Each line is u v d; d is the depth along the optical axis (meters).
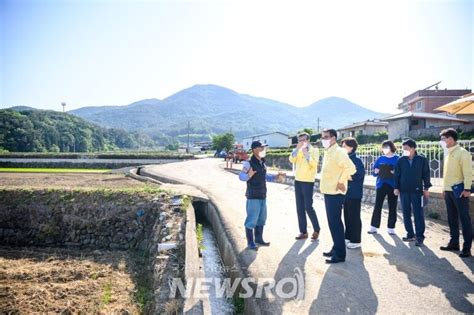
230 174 25.58
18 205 13.95
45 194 14.34
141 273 8.99
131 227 12.71
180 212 11.86
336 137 6.50
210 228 12.00
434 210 9.69
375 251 6.90
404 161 7.60
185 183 19.19
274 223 9.59
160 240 9.81
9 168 43.22
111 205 13.45
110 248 12.44
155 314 5.71
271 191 16.34
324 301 4.70
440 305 4.57
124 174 27.81
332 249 6.55
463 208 6.52
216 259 8.63
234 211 11.20
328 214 6.35
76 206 13.62
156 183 19.09
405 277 5.51
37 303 7.09
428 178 7.41
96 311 6.68
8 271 9.12
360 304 4.60
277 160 36.03
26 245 13.15
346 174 6.10
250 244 7.14
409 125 38.19
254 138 87.69
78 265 9.77
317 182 15.72
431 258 6.44
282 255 6.67
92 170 37.53
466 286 5.15
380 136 45.16
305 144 7.71
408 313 4.36
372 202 12.27
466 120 31.69
